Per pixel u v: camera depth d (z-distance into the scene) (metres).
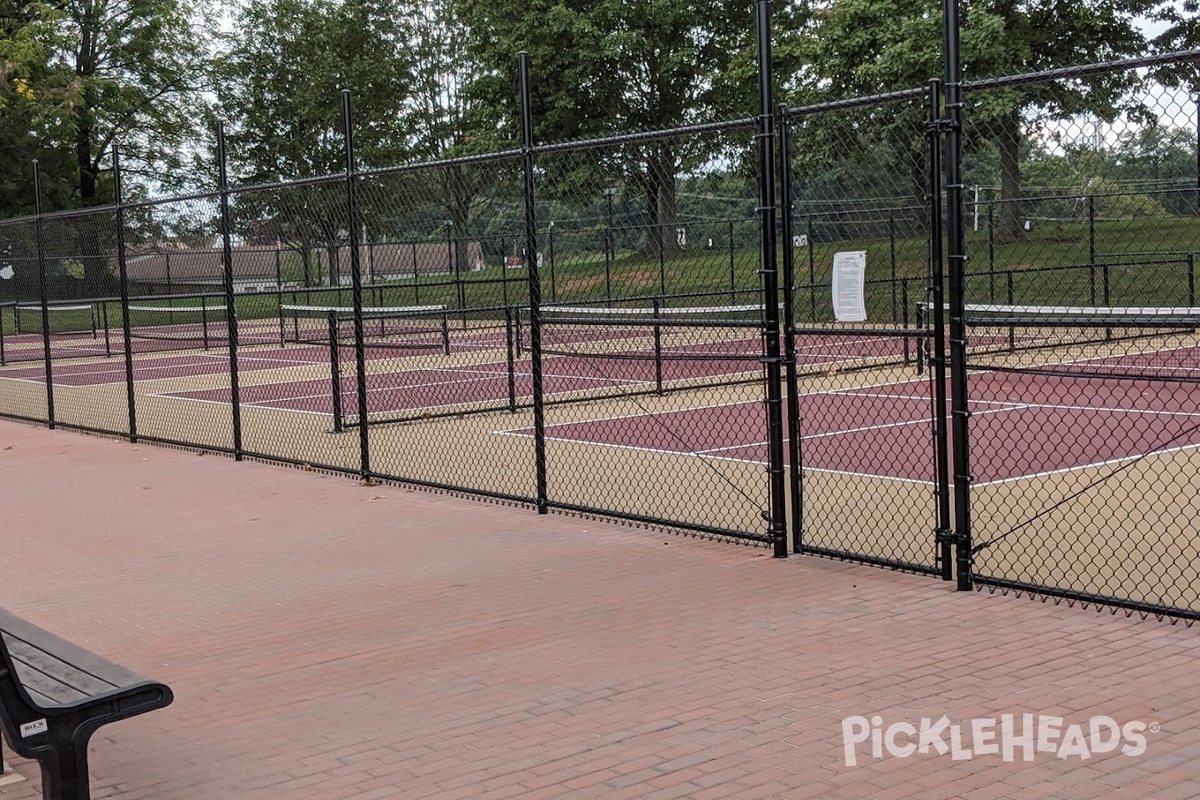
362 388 10.30
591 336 22.92
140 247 17.14
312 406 16.64
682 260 21.02
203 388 19.78
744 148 13.37
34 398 19.48
